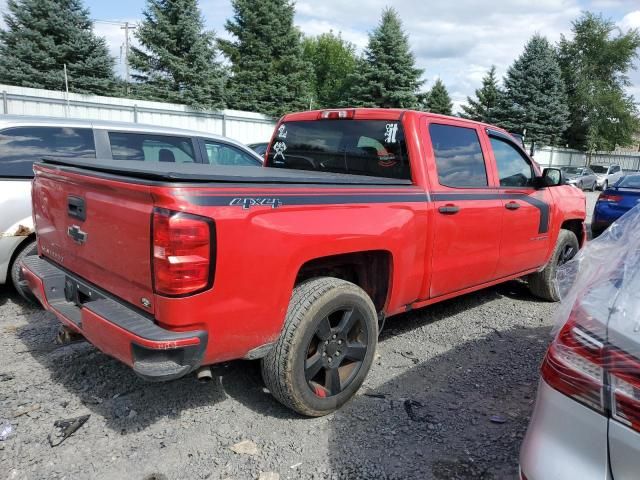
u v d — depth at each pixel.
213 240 2.37
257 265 2.57
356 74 35.59
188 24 29.72
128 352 2.40
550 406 1.80
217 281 2.42
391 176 3.79
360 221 3.11
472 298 5.75
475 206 4.06
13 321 4.45
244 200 2.51
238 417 3.11
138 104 21.50
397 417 3.17
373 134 3.93
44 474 2.54
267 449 2.81
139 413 3.10
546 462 1.75
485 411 3.28
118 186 2.49
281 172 3.69
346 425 3.07
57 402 3.18
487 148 4.37
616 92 46.91
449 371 3.84
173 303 2.32
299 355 2.86
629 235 2.22
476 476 2.64
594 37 47.78
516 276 5.00
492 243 4.34
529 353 4.23
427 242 3.66
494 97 47.16
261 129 25.36
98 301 2.70
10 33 26.34
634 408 1.56
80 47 27.05
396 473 2.65
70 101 19.38
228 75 32.12
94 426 2.95
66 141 4.98
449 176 3.93
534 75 41.75
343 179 3.11
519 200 4.64
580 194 5.91
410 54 35.03
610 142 47.62
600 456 1.63
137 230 2.43
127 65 31.50
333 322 3.21
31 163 4.72
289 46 35.47
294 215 2.75
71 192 2.96
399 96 33.91
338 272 3.47
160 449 2.77
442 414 3.22
